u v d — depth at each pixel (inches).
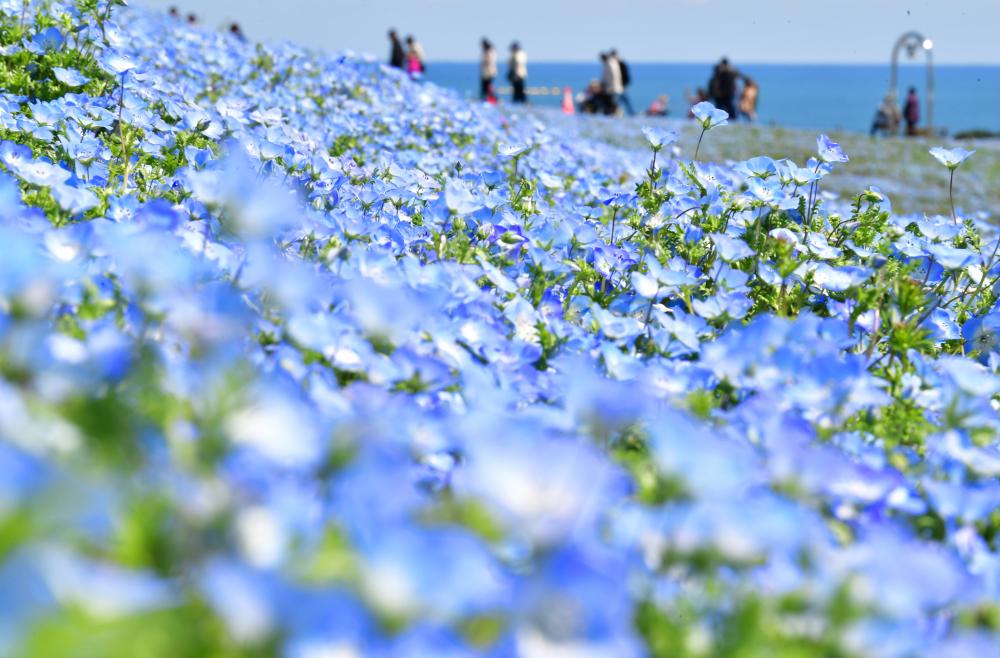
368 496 55.2
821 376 90.9
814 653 55.4
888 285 135.8
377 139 311.4
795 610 57.5
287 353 82.0
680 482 61.3
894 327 117.0
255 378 68.6
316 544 49.2
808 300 146.6
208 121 188.4
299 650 42.1
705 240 161.6
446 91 510.9
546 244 144.9
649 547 60.0
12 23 266.7
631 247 163.0
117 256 85.0
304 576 45.9
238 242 106.4
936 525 78.2
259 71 398.6
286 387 73.8
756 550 60.2
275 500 51.0
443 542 46.4
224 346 75.4
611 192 231.9
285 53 433.7
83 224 90.4
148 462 54.2
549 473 54.6
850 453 86.7
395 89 444.1
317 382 75.4
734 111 1172.5
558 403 88.7
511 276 141.2
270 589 41.7
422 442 73.4
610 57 1179.3
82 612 38.9
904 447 92.5
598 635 47.3
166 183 156.4
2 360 63.1
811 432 84.4
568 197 267.1
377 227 133.1
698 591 59.1
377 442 61.9
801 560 62.1
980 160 966.4
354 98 403.9
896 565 58.2
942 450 86.9
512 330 110.7
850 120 4921.3
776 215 169.5
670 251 166.1
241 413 57.4
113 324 79.2
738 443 80.6
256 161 171.9
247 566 44.1
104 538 47.7
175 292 78.7
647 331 117.7
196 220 121.7
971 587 63.5
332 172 172.2
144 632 40.4
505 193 204.4
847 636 55.2
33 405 56.1
